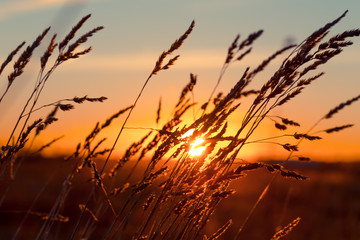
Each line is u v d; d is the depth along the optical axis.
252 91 2.43
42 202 7.39
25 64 2.21
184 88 2.68
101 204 3.03
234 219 8.68
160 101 2.92
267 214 5.70
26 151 3.01
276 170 1.93
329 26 2.08
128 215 2.47
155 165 2.25
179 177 2.19
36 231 5.92
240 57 2.68
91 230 3.08
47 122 2.19
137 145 2.73
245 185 10.31
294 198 9.68
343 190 8.70
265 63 2.46
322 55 2.08
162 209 2.35
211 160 2.16
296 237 7.37
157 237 2.33
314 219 8.30
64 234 5.29
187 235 2.29
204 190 2.08
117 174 2.67
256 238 5.89
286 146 2.12
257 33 2.69
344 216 8.16
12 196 7.46
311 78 2.14
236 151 2.17
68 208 6.74
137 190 2.23
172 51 2.36
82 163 2.96
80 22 2.37
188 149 2.15
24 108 2.29
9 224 6.98
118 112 2.85
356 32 2.03
